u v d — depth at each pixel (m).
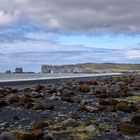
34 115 18.95
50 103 25.34
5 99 27.52
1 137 9.80
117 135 13.37
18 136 12.03
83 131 14.02
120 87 43.12
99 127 14.83
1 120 17.25
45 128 14.65
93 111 20.20
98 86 47.84
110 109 20.47
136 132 13.81
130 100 27.91
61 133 13.65
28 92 35.84
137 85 45.97
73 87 40.94
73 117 17.64
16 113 19.75
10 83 57.03
